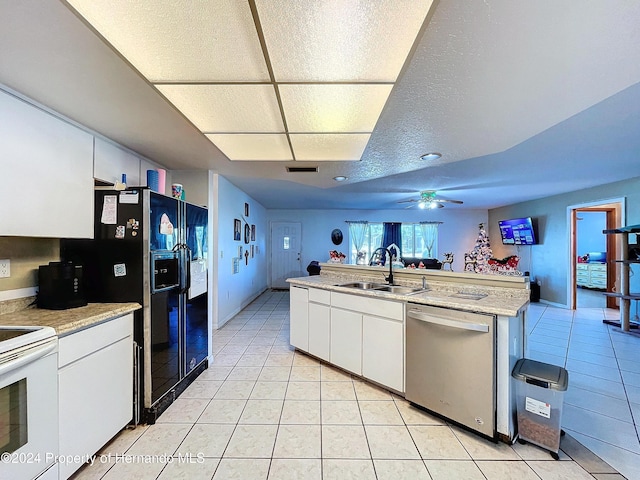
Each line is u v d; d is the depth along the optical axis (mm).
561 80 1551
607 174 4086
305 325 3262
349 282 3244
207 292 3051
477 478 1602
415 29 1171
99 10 1062
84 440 1624
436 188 5102
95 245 2090
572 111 1905
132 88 1623
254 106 1842
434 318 2068
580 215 7887
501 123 2098
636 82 1582
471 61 1388
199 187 3498
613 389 2541
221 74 1489
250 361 3178
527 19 1130
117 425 1875
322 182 4277
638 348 3518
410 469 1667
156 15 1090
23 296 1931
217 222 4285
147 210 2076
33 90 1631
